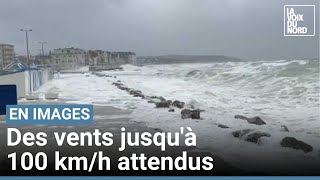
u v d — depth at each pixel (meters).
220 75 52.75
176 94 29.02
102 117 15.42
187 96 26.66
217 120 13.73
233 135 10.72
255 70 51.78
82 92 30.47
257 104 21.31
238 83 40.34
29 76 29.75
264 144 9.60
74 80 53.50
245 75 47.47
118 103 21.12
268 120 14.54
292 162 8.16
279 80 37.50
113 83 41.66
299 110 18.27
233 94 28.69
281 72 44.25
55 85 40.81
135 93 26.97
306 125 13.52
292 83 33.44
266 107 19.77
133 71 127.06
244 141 10.05
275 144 9.56
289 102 22.09
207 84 42.25
